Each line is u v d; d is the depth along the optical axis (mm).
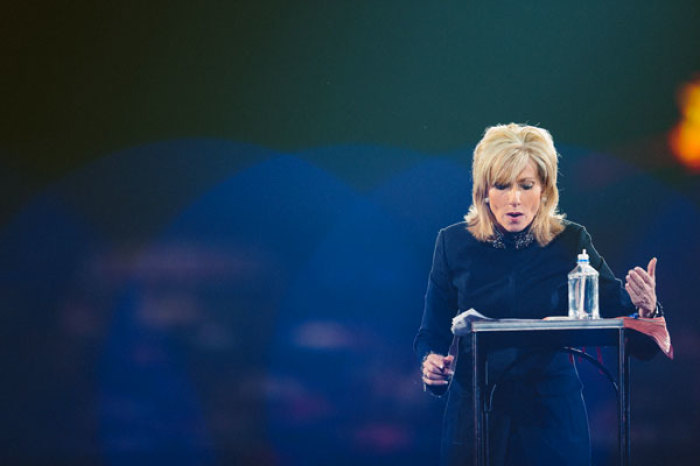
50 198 13031
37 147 12969
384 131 12719
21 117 12906
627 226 12312
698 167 12102
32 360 13062
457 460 7535
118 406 13133
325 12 12633
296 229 13055
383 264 13016
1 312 13062
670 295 12281
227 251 13109
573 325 6363
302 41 12703
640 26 12094
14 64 12852
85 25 12812
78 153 12984
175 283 13133
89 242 13062
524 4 12281
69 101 12906
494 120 12461
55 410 13078
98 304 13086
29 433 13062
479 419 7266
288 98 12797
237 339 13219
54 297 13078
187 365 13172
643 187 12258
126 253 13086
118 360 13109
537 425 7461
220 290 13164
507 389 7512
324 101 12766
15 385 13055
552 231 7793
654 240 12297
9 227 13016
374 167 12789
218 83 12852
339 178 12875
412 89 12586
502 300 7727
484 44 12406
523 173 7641
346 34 12633
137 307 13125
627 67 12156
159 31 12797
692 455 12234
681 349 12258
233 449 13164
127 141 12969
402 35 12539
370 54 12617
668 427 12297
